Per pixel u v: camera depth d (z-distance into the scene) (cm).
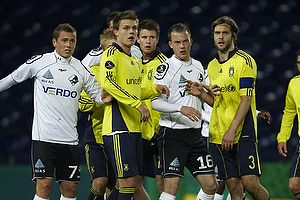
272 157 3972
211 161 2002
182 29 1961
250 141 1847
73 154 1923
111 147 1827
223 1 5494
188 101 1973
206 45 5053
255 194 1842
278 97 4650
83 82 1948
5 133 4500
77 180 1936
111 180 2244
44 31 5441
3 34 5459
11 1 5772
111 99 1825
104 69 1781
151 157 2217
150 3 5541
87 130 2230
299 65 2033
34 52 5238
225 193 2888
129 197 1822
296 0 5503
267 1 5484
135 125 1855
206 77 2328
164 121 2000
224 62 1880
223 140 1814
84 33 5278
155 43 2158
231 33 1862
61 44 1886
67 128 1902
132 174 1812
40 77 1886
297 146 2030
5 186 2942
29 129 4538
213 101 1925
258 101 4625
